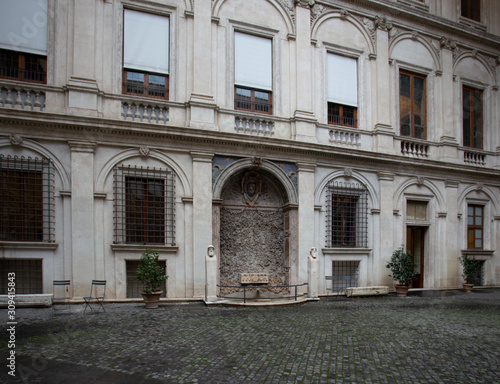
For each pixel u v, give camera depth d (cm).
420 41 1655
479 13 1830
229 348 664
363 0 1517
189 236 1188
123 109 1169
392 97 1566
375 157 1452
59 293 1057
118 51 1182
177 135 1173
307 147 1334
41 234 1062
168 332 765
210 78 1254
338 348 675
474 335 781
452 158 1642
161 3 1233
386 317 948
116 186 1123
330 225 1387
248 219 1334
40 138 1059
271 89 1379
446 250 1598
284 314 972
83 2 1140
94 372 548
